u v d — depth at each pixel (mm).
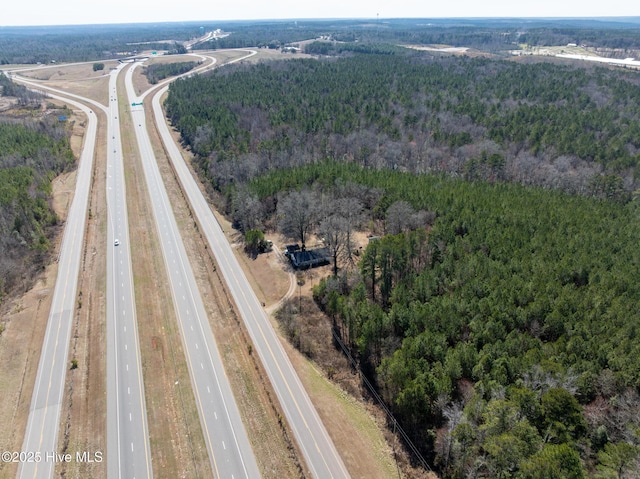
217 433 53875
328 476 49438
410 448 52938
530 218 85188
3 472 48969
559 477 36156
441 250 76688
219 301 78500
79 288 80750
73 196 118625
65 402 57688
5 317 72812
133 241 97375
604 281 65312
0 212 92875
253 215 99812
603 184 107250
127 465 49812
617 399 47938
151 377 61625
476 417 46938
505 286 64562
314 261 88000
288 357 66250
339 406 58625
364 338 61312
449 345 59438
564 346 53969
